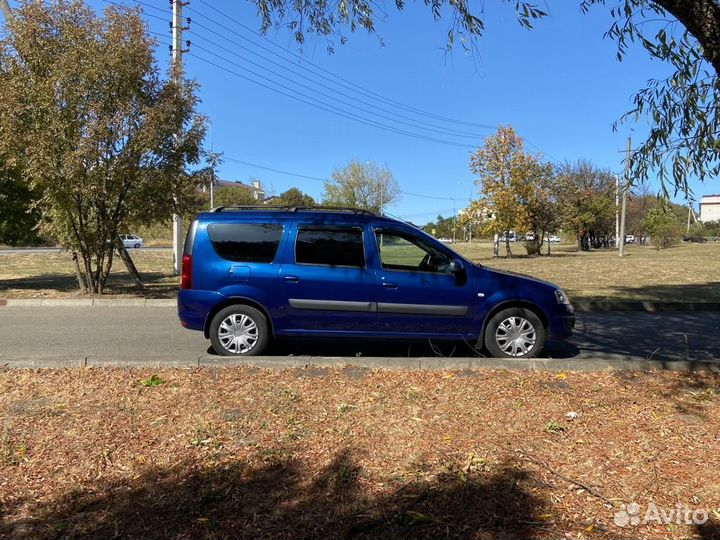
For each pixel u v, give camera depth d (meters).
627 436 4.01
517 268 22.91
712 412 4.46
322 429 4.12
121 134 11.89
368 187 65.25
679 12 4.06
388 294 6.52
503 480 3.40
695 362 5.77
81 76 11.54
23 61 11.80
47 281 19.16
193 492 3.30
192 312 6.66
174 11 20.31
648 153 4.93
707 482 3.38
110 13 12.10
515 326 6.58
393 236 6.68
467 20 5.23
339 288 6.52
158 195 13.02
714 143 4.49
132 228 13.80
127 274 23.31
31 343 7.90
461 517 3.04
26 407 4.54
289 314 6.58
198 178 13.71
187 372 5.50
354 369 5.61
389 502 3.18
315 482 3.40
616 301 11.90
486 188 38.69
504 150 37.66
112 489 3.35
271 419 4.29
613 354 7.29
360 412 4.44
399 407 4.55
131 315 10.88
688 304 11.77
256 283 6.57
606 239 65.44
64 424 4.20
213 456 3.71
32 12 11.67
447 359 5.84
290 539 2.86
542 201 40.59
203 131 13.27
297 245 6.65
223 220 6.74
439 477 3.44
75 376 5.37
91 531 2.95
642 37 4.92
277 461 3.64
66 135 11.59
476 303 6.56
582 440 3.94
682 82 4.57
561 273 20.03
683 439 3.96
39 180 11.56
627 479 3.43
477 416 4.37
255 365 5.75
